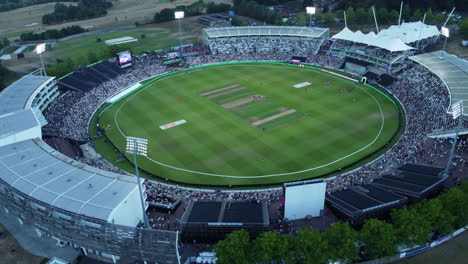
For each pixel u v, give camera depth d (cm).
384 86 12975
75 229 5744
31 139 8306
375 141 9494
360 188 7031
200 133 10275
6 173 6825
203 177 8300
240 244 5291
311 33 17225
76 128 10650
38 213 6069
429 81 11975
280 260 5262
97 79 13862
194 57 16988
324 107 11662
